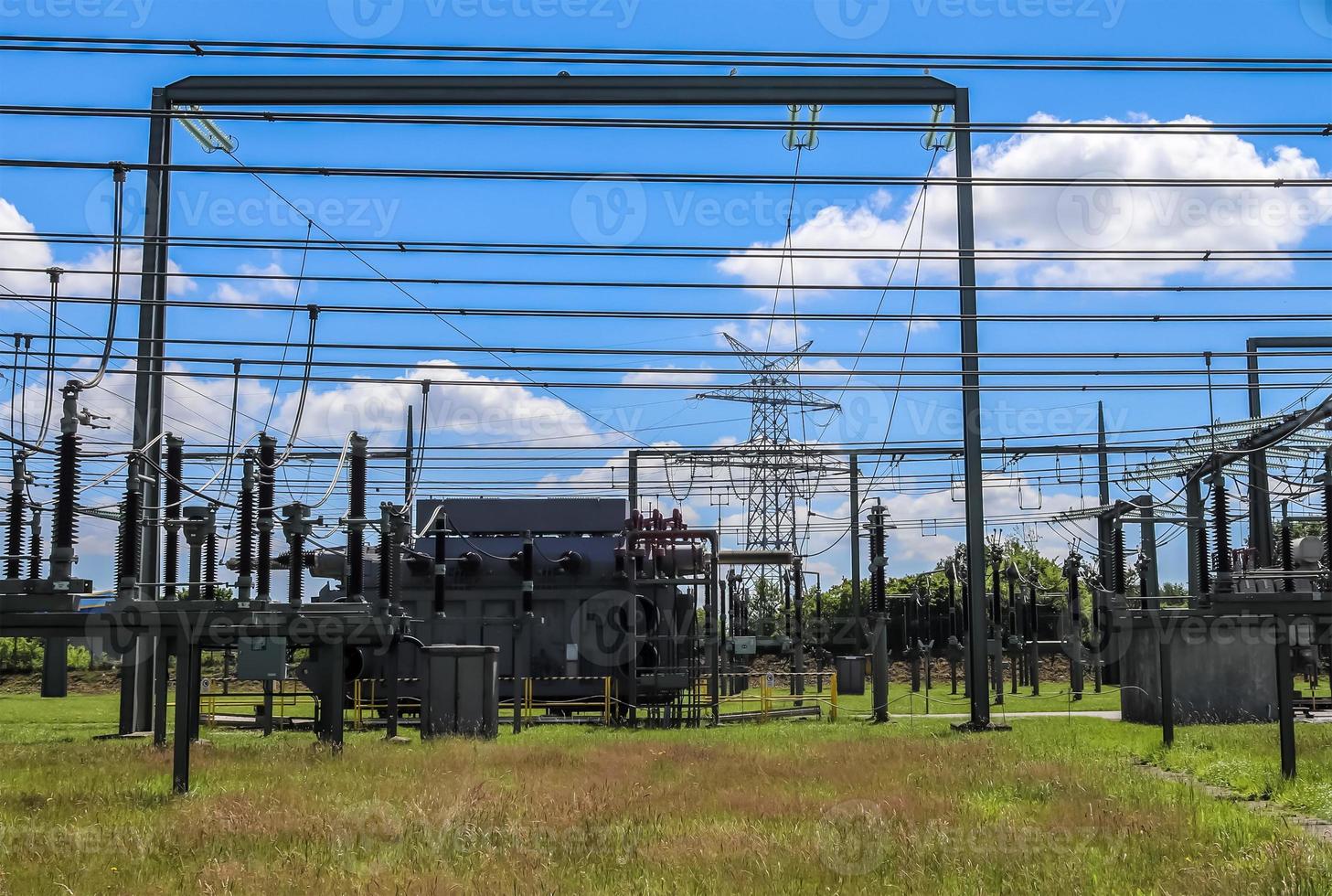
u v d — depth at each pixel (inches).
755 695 2097.7
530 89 893.8
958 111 1039.6
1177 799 589.9
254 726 1250.6
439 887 385.1
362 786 631.2
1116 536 1295.5
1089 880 406.0
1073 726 1167.6
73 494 642.8
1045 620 2800.2
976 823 510.3
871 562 1375.5
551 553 1465.3
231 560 1167.0
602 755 833.5
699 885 397.4
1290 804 620.4
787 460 2180.1
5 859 435.5
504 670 1445.6
